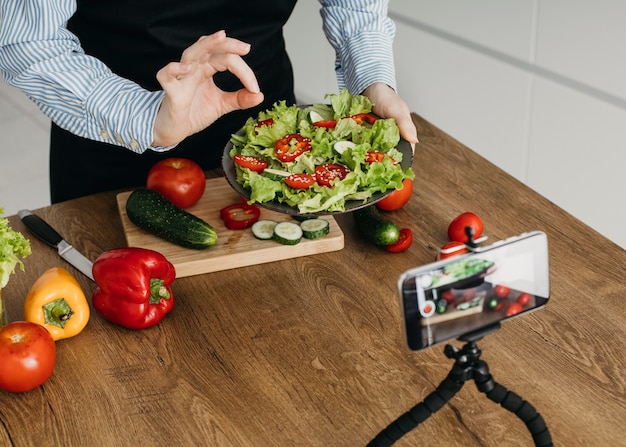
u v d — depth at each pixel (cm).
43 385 114
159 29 155
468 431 104
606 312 121
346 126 139
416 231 142
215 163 173
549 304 124
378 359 116
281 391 111
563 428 103
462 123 269
